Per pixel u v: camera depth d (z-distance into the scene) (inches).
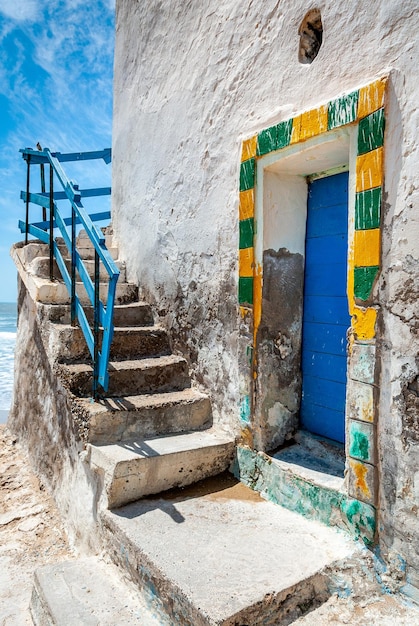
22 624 95.9
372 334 85.4
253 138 115.8
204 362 138.4
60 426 142.8
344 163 109.0
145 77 179.2
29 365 184.5
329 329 113.8
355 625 75.8
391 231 83.2
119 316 163.3
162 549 89.1
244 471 119.5
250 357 117.0
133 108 189.0
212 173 135.3
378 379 85.0
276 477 109.3
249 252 116.9
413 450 79.4
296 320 120.7
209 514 103.3
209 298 136.1
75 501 126.5
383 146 84.3
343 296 110.0
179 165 153.3
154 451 114.4
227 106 129.0
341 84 94.5
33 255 176.6
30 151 166.7
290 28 107.7
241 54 124.0
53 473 148.5
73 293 140.0
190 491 114.8
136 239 183.2
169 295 157.6
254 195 115.7
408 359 80.4
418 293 78.9
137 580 89.9
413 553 79.3
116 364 141.1
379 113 84.4
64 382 133.1
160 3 167.9
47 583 94.4
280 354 118.7
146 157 176.7
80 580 95.8
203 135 140.1
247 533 95.1
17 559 120.0
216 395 132.8
